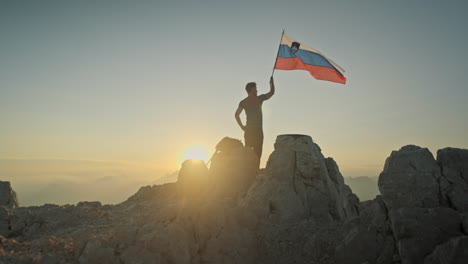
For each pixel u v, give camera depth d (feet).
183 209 23.76
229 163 32.94
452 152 21.25
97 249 19.34
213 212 23.66
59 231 25.21
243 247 22.25
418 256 17.74
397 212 19.24
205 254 21.62
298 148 29.68
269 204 26.63
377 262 19.81
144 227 22.13
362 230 21.26
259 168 34.55
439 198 20.03
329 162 32.89
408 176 20.89
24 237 24.00
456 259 15.81
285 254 22.52
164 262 20.03
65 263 18.66
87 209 30.48
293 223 25.63
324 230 24.07
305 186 28.30
